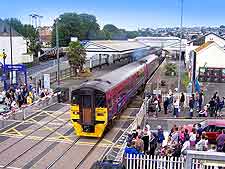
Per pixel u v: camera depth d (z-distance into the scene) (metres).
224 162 12.22
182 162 16.19
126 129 25.78
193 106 30.61
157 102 30.52
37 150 22.06
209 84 49.88
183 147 16.83
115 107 27.95
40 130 26.53
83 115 24.42
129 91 35.88
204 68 51.12
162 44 112.12
